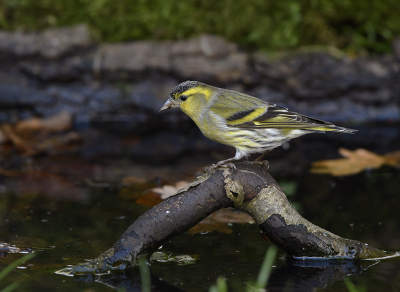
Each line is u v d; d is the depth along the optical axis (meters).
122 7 13.93
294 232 6.32
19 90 14.09
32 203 8.84
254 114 7.93
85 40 13.91
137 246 6.14
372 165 11.05
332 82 14.08
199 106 8.12
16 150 12.30
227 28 14.02
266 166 6.88
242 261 6.52
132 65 13.99
